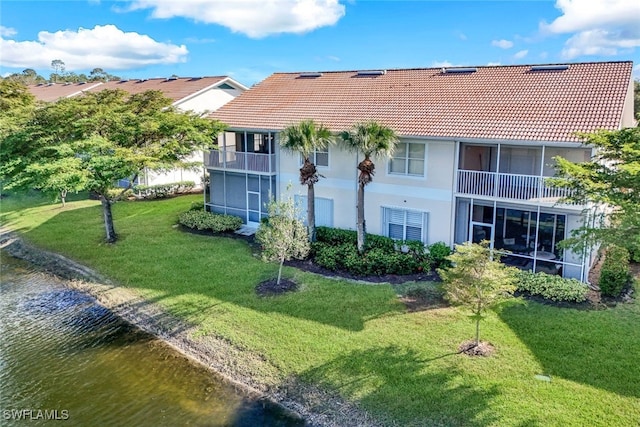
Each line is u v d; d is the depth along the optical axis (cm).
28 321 1745
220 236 2544
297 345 1459
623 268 1706
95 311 1811
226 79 4084
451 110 2111
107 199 2438
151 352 1523
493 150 2080
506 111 1980
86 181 2106
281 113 2547
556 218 1922
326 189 2380
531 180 1838
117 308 1811
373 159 2184
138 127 2330
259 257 2212
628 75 1973
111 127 2355
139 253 2311
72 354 1524
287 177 2517
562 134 1733
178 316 1697
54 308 1847
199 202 3139
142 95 2712
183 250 2330
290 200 1983
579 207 1781
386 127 2000
